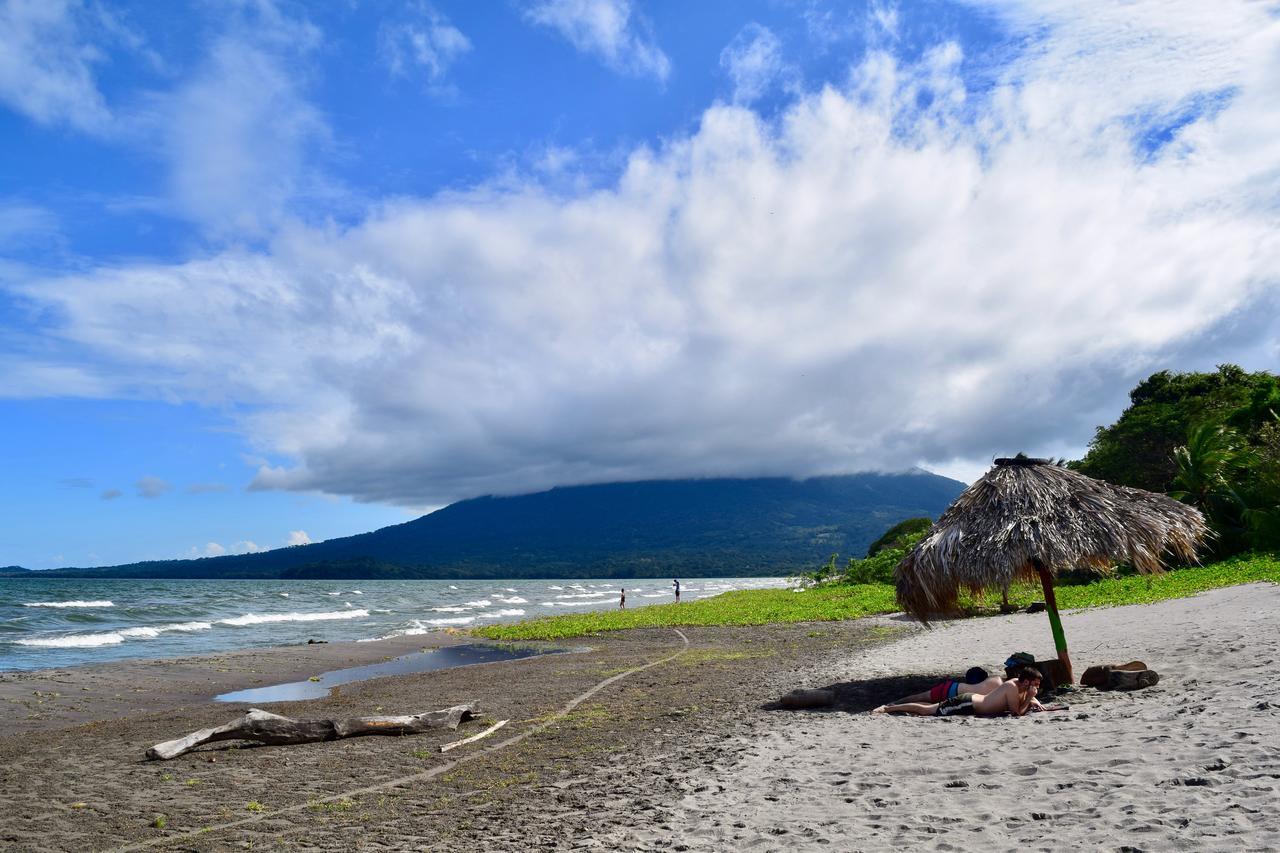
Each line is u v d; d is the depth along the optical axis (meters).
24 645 28.20
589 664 18.89
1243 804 5.02
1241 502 31.73
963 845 4.96
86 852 6.34
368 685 16.64
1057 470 11.06
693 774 7.61
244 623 41.06
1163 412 43.91
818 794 6.46
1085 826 5.02
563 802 7.12
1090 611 20.41
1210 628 13.62
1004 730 8.20
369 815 7.12
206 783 8.40
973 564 10.27
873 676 13.29
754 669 15.96
